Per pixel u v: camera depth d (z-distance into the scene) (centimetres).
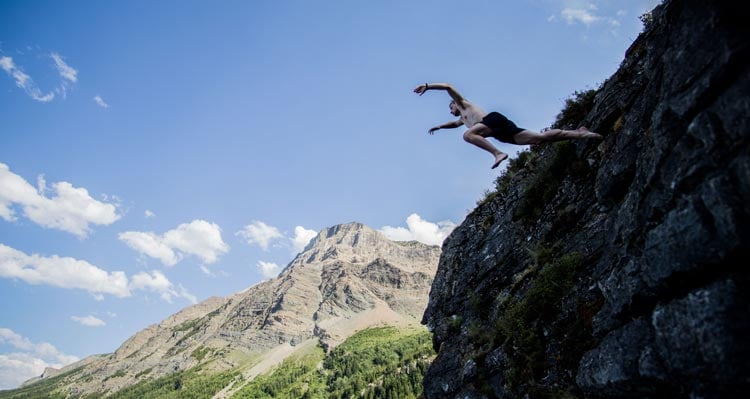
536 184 1238
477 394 1070
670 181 524
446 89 761
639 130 778
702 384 479
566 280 924
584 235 964
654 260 539
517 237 1271
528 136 703
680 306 495
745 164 421
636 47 1014
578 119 1205
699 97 486
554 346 875
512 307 1090
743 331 425
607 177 848
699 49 498
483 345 1155
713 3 482
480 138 699
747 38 442
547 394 830
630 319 638
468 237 1588
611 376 633
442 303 1570
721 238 441
